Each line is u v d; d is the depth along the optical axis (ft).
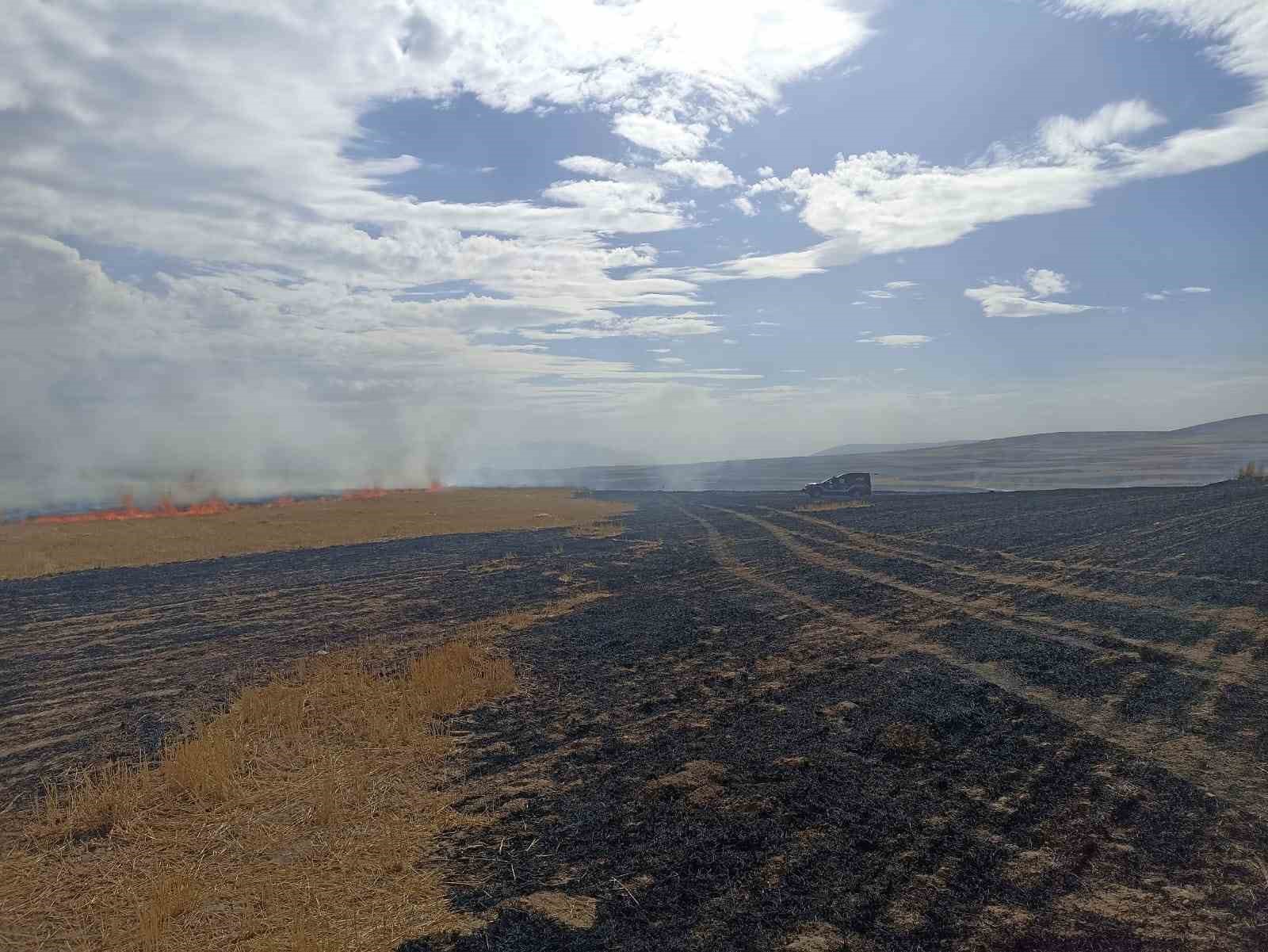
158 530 173.68
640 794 31.40
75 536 158.71
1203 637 46.88
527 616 71.67
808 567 92.63
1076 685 40.24
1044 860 23.86
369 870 26.84
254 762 37.09
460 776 34.99
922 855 24.80
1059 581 69.82
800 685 44.65
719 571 95.30
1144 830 25.09
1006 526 117.39
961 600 65.46
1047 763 30.94
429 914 23.86
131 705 47.19
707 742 36.70
